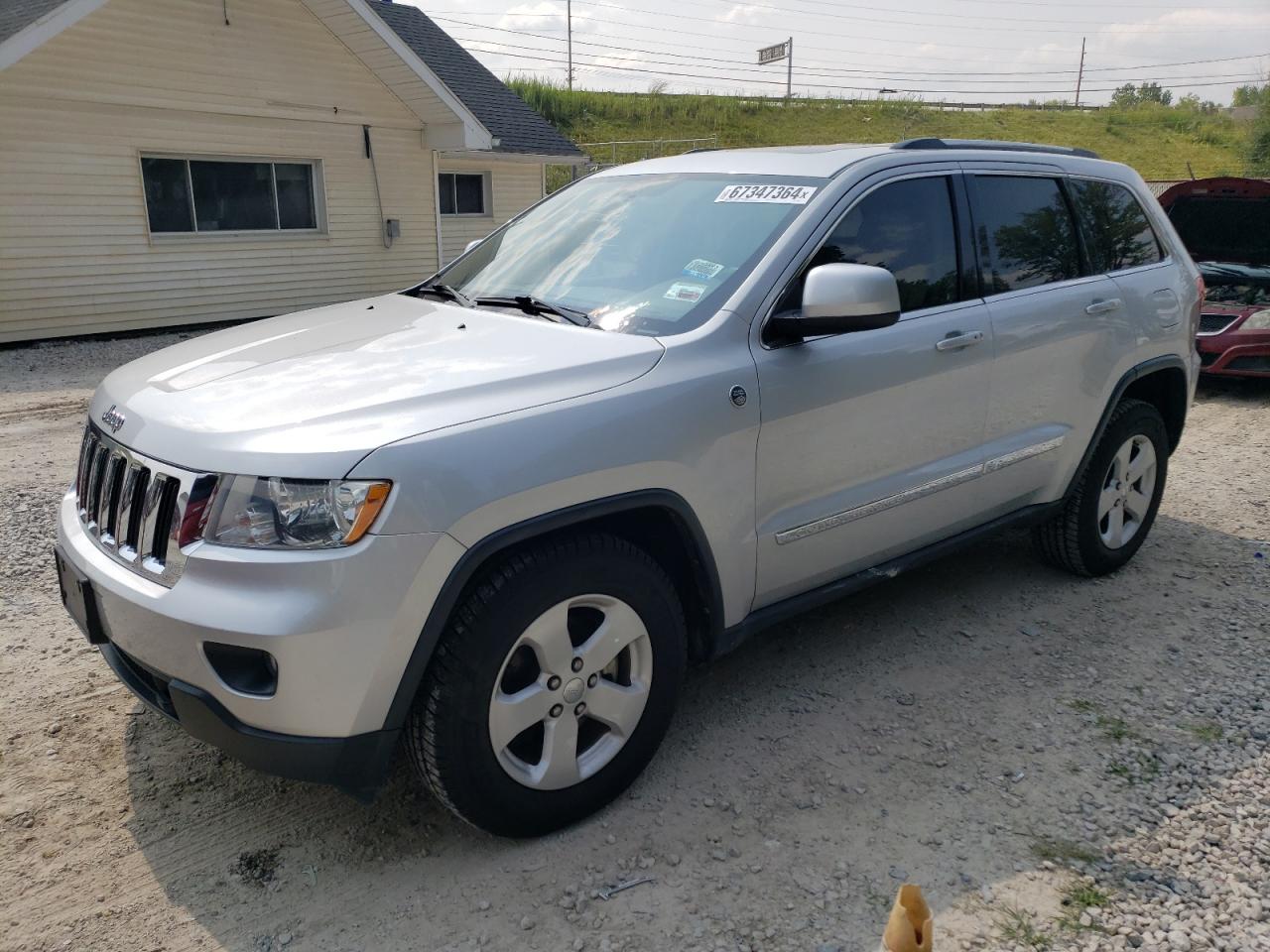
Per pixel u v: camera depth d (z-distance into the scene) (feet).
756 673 12.40
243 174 46.85
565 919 8.13
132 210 42.68
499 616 8.17
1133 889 8.53
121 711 11.24
